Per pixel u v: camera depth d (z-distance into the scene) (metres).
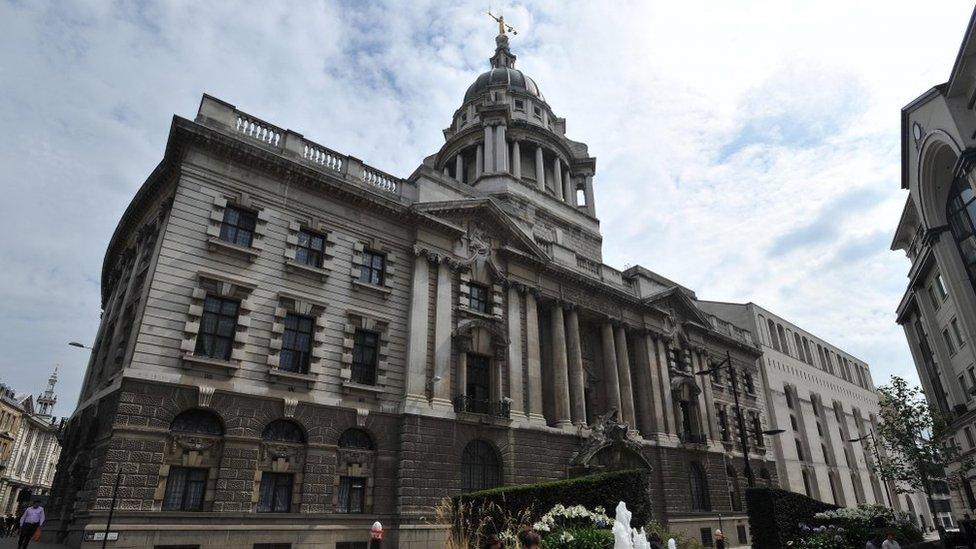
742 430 38.25
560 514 20.88
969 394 43.56
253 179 27.41
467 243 34.75
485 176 49.81
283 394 25.06
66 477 26.59
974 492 42.56
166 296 23.31
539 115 59.16
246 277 25.73
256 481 23.28
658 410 41.91
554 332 37.81
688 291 52.91
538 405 34.31
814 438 64.19
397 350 29.64
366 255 30.52
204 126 25.89
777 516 26.38
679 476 40.62
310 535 23.72
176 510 21.22
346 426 26.42
